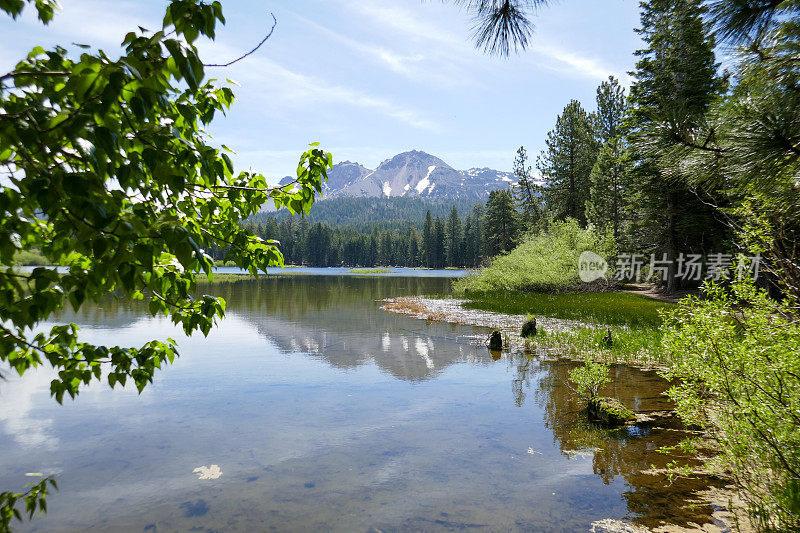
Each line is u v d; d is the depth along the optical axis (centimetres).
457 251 13475
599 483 538
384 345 1459
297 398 890
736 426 416
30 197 155
